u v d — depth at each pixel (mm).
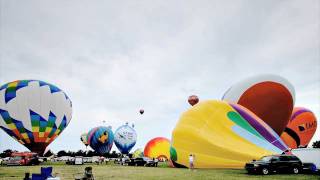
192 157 26500
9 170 27844
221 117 29062
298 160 22250
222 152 26781
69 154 106438
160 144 63156
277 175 20734
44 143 40406
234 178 18422
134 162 40594
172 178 18750
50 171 10531
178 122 32219
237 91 33938
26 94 38969
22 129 38688
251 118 28719
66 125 42875
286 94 33938
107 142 66250
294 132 41344
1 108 38531
